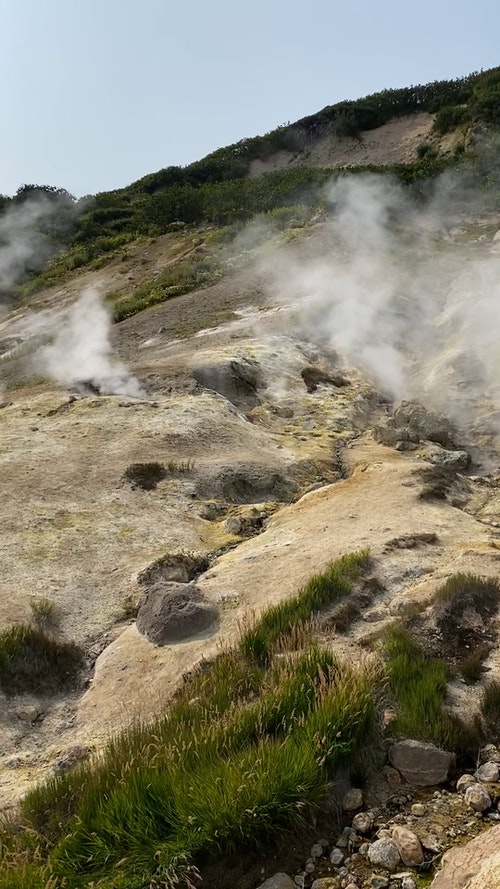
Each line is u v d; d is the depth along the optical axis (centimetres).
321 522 866
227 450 1134
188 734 449
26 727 551
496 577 661
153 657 610
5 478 987
